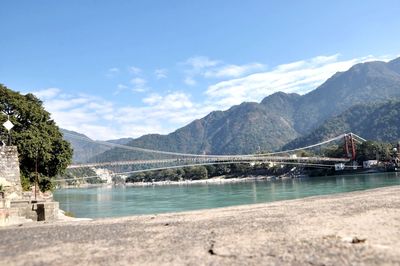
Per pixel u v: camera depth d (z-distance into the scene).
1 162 28.92
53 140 54.28
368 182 101.12
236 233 11.25
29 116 52.94
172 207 61.69
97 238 11.57
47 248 10.17
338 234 10.21
